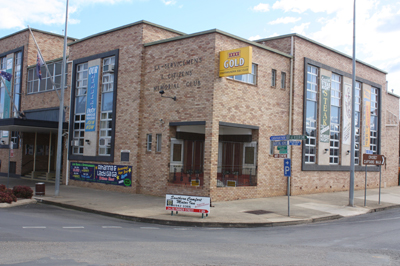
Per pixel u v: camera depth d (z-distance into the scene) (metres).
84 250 8.41
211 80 18.45
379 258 8.62
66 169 26.16
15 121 24.25
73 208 16.72
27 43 31.77
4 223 11.86
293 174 22.69
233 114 19.27
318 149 24.62
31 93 30.88
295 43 22.98
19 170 31.55
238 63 17.84
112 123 23.11
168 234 11.30
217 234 11.62
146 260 7.70
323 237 11.33
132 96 22.03
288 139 15.08
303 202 19.75
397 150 35.34
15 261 7.27
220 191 18.53
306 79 23.62
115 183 22.50
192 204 14.27
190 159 20.86
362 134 29.67
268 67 21.44
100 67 24.42
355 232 12.35
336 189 26.36
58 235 10.19
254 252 8.92
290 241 10.62
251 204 18.06
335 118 26.78
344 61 27.47
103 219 14.17
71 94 26.39
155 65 21.16
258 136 20.69
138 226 12.80
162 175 20.22
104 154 23.78
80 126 25.78
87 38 25.45
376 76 31.58
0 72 27.12
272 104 21.61
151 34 22.25
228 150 21.48
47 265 7.07
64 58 20.09
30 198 18.50
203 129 21.45
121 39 23.09
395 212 18.41
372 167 30.73
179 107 19.73
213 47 18.53
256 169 20.61
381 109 32.22
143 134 21.42
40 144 32.19
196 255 8.35
